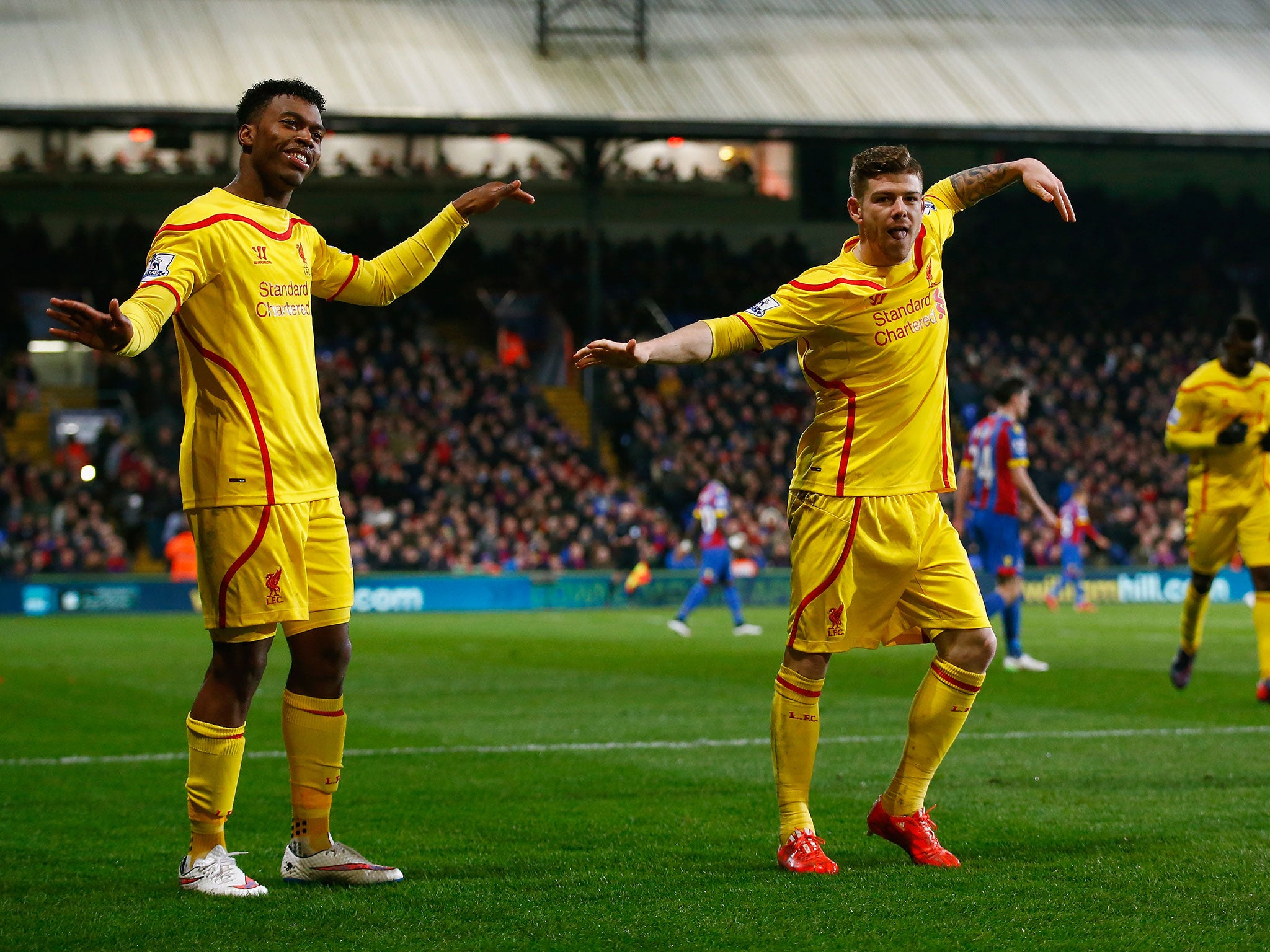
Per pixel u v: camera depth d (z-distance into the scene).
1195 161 59.00
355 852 7.23
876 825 7.68
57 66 39.38
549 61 44.09
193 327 6.98
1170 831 8.26
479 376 49.09
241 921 6.32
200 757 7.04
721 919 6.25
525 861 7.68
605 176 48.97
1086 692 16.69
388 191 52.53
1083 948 5.73
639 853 7.86
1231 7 52.81
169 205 51.00
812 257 56.06
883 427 7.50
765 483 47.38
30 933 6.12
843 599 7.49
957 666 7.50
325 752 7.23
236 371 6.98
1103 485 47.88
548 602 40.78
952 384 52.22
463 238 52.53
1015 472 19.45
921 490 7.56
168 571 42.62
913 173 7.33
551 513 44.00
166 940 5.99
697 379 51.47
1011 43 48.19
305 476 7.18
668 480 45.41
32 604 37.66
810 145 53.38
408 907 6.56
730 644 26.42
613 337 51.81
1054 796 9.52
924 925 6.11
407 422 46.34
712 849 7.96
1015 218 57.75
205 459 7.00
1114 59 47.97
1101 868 7.27
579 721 14.59
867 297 7.36
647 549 42.66
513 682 18.94
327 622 7.24
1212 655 22.19
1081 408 52.16
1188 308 57.41
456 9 46.12
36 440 46.34
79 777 10.94
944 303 7.72
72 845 8.23
